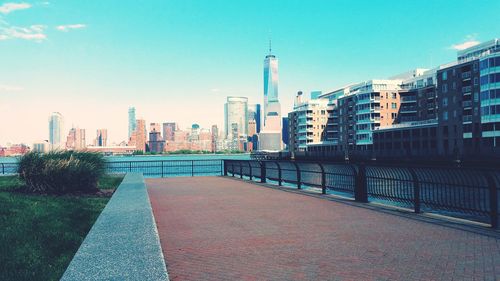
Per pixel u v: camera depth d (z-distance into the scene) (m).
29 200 11.91
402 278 5.18
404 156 62.78
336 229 8.59
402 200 12.15
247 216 10.45
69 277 3.74
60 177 14.80
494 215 8.68
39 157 15.34
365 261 6.01
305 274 5.38
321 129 131.25
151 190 17.80
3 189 14.84
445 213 12.53
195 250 6.81
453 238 7.60
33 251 6.59
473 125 69.88
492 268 5.59
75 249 7.14
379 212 11.06
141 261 4.31
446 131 75.69
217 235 8.05
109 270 3.97
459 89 72.88
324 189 15.95
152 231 5.95
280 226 8.99
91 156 17.42
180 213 11.03
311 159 94.50
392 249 6.75
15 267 5.70
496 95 62.88
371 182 14.17
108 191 16.66
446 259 6.08
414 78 100.94
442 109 76.50
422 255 6.32
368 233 8.14
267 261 6.06
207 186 19.89
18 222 8.36
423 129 81.56
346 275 5.32
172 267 5.79
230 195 15.62
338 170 16.69
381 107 98.88
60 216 9.86
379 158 69.19
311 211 11.27
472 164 47.81
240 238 7.75
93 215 10.58
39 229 8.10
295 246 7.04
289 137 146.25
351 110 108.94
